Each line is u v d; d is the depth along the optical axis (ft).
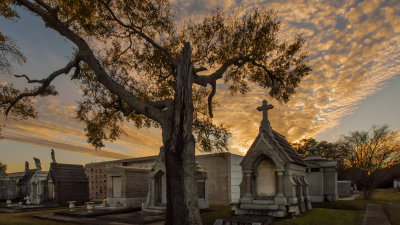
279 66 51.42
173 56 51.37
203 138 62.80
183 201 29.14
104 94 52.08
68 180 90.22
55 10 37.93
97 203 96.48
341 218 45.65
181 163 29.78
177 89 30.66
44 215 63.67
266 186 48.83
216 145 64.90
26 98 52.54
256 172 50.14
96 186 116.88
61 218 58.23
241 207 48.24
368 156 128.88
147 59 52.60
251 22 47.14
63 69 42.14
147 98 55.77
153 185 66.49
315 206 68.80
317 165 77.51
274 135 52.75
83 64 49.65
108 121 54.13
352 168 138.72
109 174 74.90
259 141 49.55
